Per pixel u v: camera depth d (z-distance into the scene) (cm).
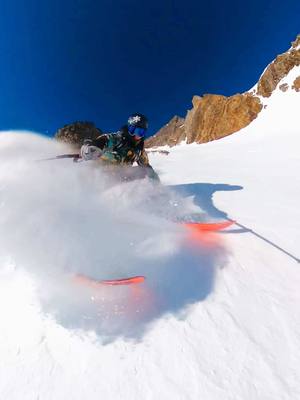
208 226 396
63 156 504
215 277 302
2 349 222
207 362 212
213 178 786
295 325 240
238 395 190
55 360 213
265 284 290
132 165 529
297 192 564
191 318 249
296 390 192
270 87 5556
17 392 193
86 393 192
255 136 4225
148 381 199
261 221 431
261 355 216
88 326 241
